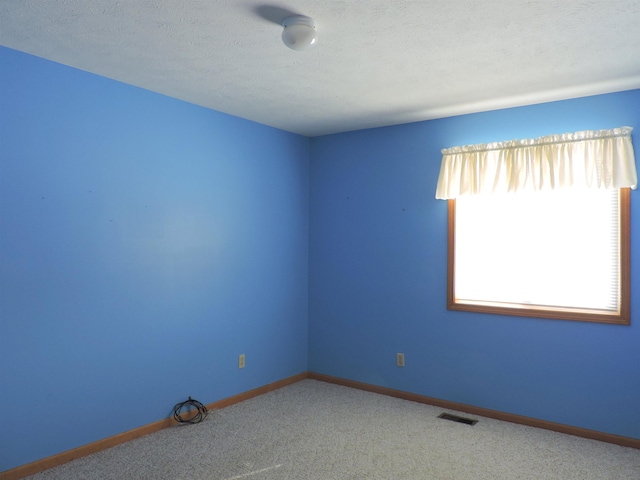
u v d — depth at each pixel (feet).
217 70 10.01
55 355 9.59
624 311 10.89
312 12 7.41
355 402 13.70
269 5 7.20
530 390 12.09
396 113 13.17
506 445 10.79
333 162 15.70
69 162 9.82
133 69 9.98
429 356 13.69
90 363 10.18
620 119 11.07
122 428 10.78
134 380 11.03
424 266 13.79
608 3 7.05
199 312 12.58
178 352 12.03
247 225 13.99
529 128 12.21
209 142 12.84
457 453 10.33
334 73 10.13
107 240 10.50
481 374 12.82
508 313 12.37
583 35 8.16
